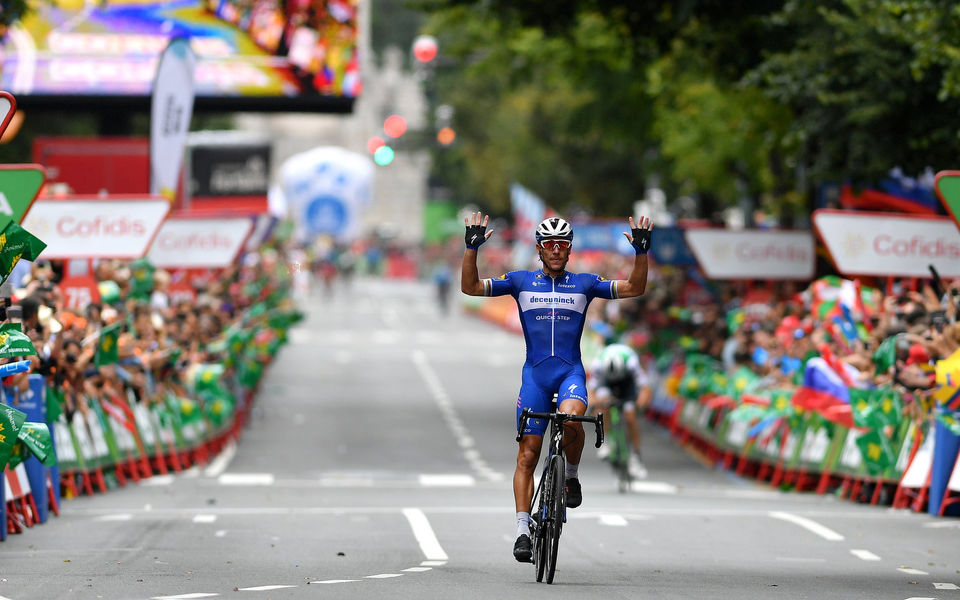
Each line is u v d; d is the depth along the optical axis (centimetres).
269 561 3369
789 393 6109
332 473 6462
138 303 6103
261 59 9031
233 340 7250
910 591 3009
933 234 5916
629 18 7906
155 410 6097
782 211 9631
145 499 5041
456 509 4741
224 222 7575
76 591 2825
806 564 3488
